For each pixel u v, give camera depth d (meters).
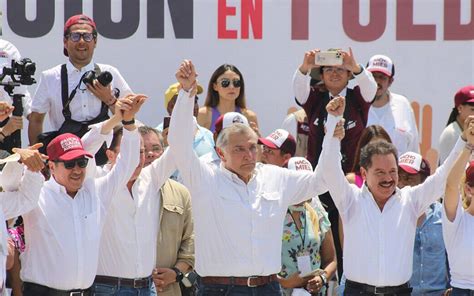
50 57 31.19
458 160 22.45
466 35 31.34
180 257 24.88
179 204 24.88
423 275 25.38
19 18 31.11
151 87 31.28
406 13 31.34
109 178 22.47
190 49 31.23
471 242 22.91
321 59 27.42
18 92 27.67
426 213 25.56
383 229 22.81
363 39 31.33
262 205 22.38
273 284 22.45
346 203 22.95
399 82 31.39
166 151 23.39
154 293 23.66
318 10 31.23
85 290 22.11
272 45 31.23
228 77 29.27
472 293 22.98
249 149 22.23
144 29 31.23
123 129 22.41
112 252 22.97
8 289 23.06
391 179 22.73
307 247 25.23
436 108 31.39
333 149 22.22
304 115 29.33
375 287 22.78
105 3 31.19
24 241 22.38
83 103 26.98
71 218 21.97
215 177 22.48
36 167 20.66
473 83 31.38
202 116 29.31
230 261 22.16
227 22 31.20
